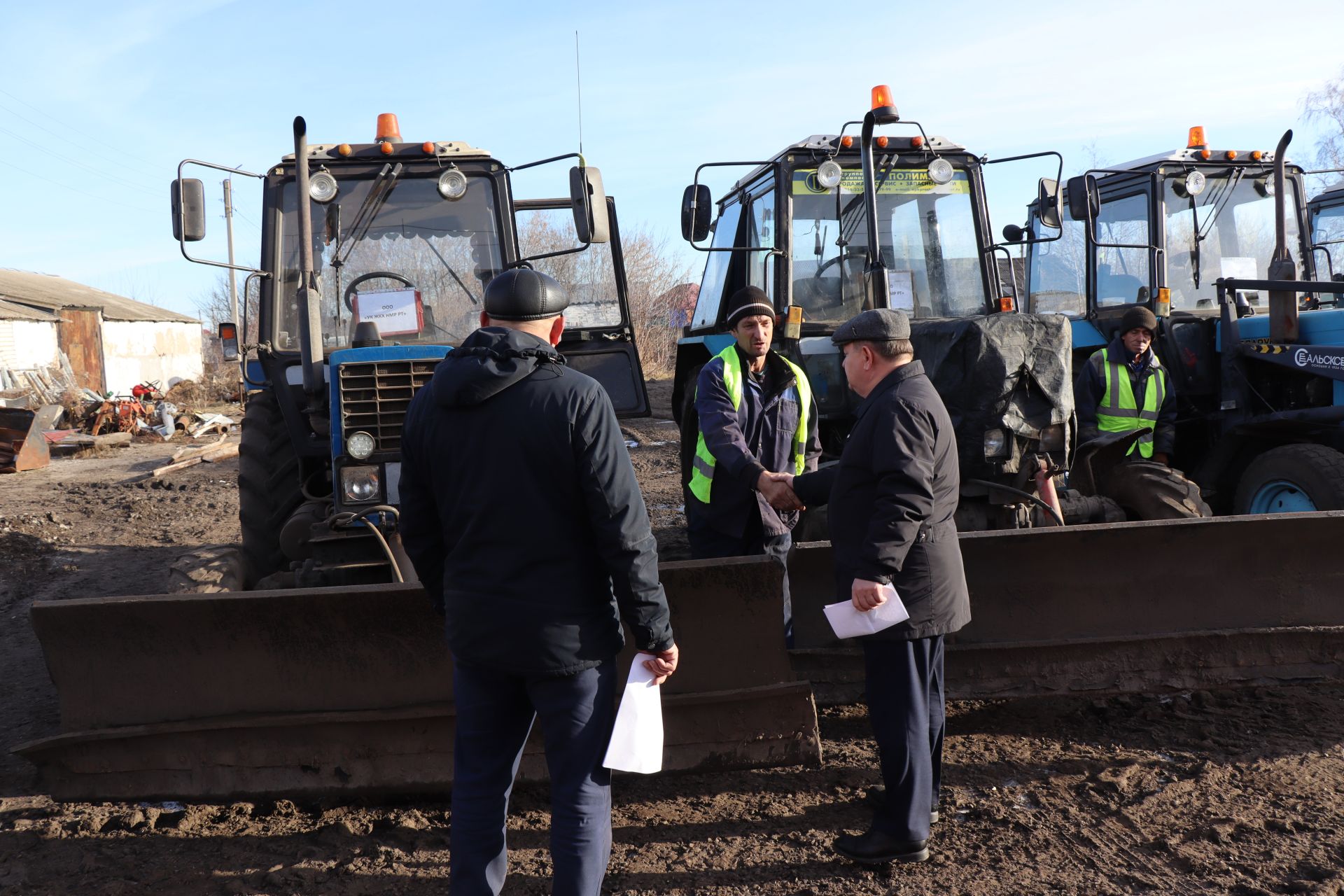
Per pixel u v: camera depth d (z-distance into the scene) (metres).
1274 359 5.97
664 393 21.19
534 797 3.59
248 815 3.53
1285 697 4.29
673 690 3.40
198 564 4.32
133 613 3.27
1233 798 3.38
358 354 4.23
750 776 3.73
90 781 3.33
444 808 3.54
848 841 3.08
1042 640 3.77
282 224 5.03
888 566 2.82
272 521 4.82
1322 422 5.61
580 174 4.52
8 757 4.12
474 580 2.42
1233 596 3.84
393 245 5.10
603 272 5.25
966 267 5.96
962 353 4.58
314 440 4.83
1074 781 3.58
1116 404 5.70
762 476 3.65
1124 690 3.76
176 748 3.35
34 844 3.32
